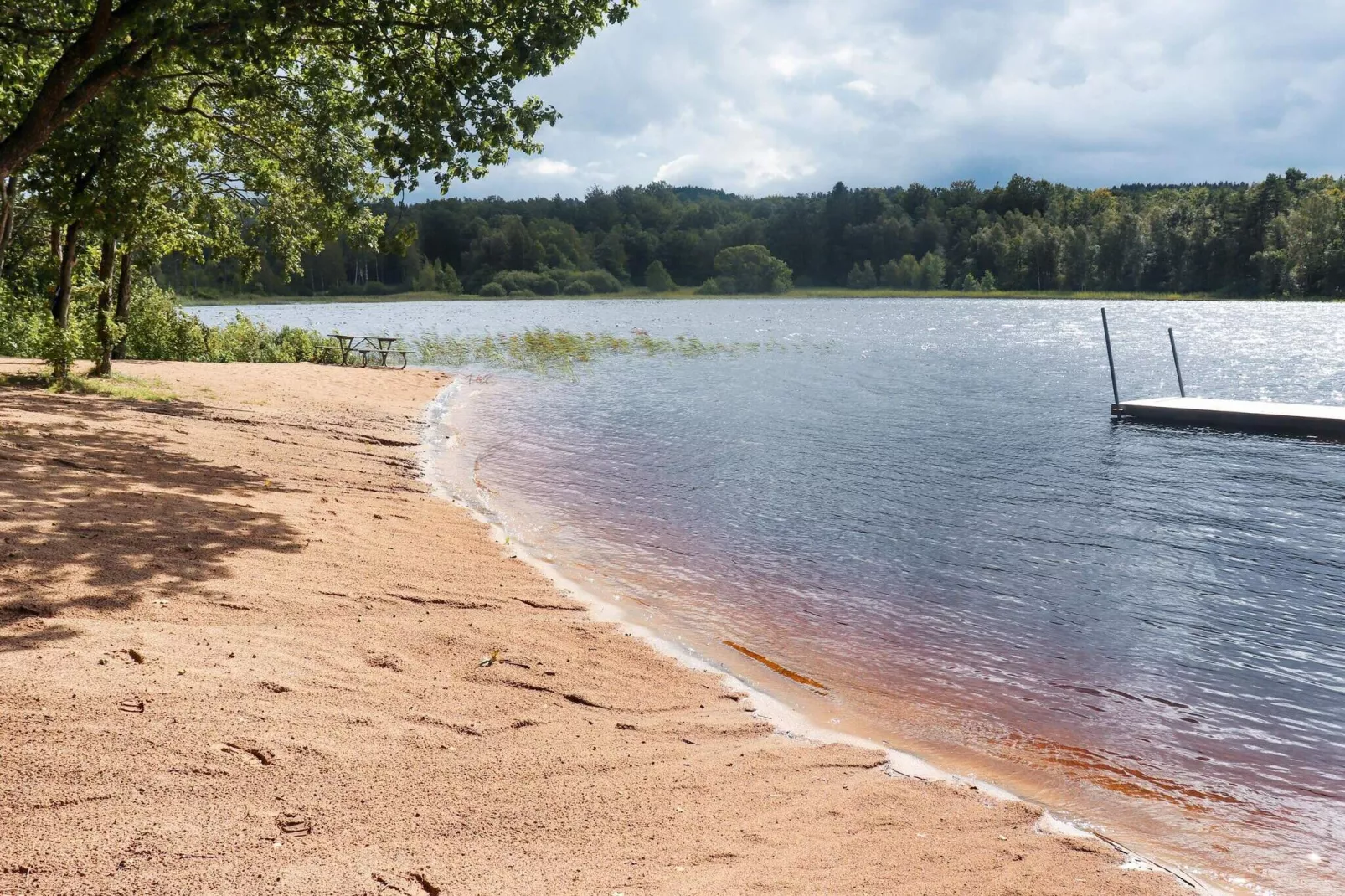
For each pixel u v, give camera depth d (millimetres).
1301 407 22141
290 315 103188
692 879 3801
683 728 5758
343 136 20078
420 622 7023
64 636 5383
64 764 3934
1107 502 13703
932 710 6445
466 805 4227
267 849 3570
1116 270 152250
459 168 15805
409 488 13094
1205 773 5574
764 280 185250
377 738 4809
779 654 7449
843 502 13586
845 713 6328
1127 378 34781
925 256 180625
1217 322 79688
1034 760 5699
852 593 9219
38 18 15750
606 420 22188
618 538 11180
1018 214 183250
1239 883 4348
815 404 25891
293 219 23812
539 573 9312
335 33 16141
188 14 13789
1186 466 16812
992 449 18594
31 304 29391
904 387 30922
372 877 3479
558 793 4504
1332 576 9953
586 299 177125
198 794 3906
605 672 6617
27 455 10547
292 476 12469
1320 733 6176
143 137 18078
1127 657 7531
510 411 23766
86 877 3211
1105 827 4867
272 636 6105
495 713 5465
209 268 144750
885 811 4793
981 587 9477
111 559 7066
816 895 3785
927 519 12500
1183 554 10812
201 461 12312
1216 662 7457
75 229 21719
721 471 15859
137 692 4781
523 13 14344
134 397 18594
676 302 162125
